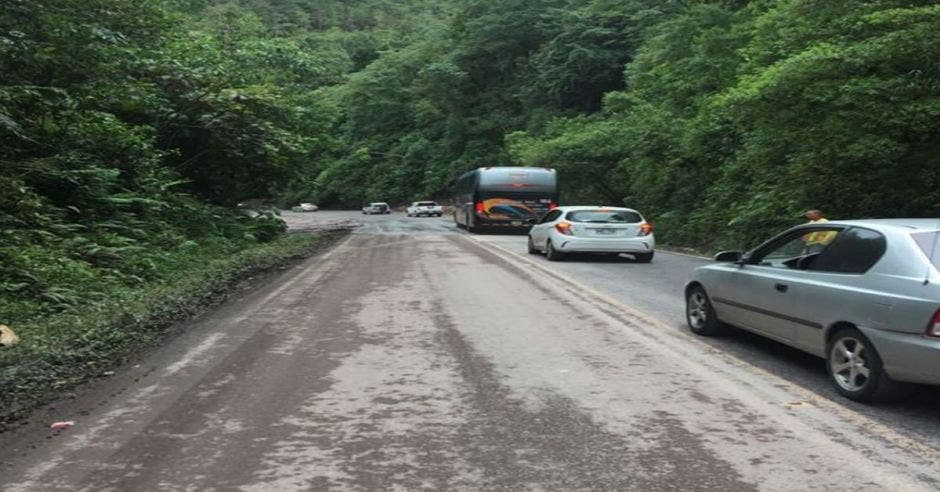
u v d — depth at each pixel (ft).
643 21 162.91
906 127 44.32
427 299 36.19
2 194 39.86
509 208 100.42
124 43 55.62
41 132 47.29
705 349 24.64
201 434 16.15
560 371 21.65
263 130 70.69
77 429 16.58
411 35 316.40
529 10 224.33
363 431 16.30
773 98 48.21
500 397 18.94
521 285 41.86
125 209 53.42
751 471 13.94
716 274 25.86
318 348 24.84
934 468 14.12
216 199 78.54
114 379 20.92
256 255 56.18
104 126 51.24
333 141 95.71
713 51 90.79
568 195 124.57
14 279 32.78
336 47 298.15
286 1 352.90
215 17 103.04
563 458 14.67
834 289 19.31
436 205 215.51
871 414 17.47
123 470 14.12
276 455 14.87
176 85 64.75
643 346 25.14
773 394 19.19
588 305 34.35
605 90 188.65
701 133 82.02
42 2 45.06
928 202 49.21
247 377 20.97
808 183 54.54
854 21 47.85
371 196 264.93
